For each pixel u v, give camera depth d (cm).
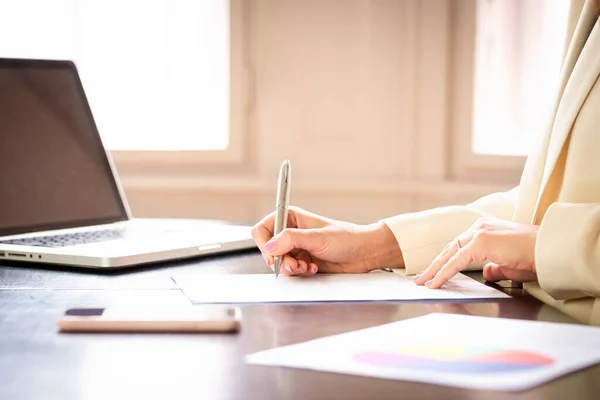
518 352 87
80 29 320
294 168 307
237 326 100
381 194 302
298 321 105
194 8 316
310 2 302
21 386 79
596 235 118
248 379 80
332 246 142
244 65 306
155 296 122
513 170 303
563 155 138
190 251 159
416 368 82
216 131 319
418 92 301
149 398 75
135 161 315
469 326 99
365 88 302
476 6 301
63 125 191
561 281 118
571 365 83
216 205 309
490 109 311
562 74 144
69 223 186
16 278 139
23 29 320
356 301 118
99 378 81
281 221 143
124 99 321
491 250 125
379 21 300
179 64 319
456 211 152
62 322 99
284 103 306
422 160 303
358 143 304
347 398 74
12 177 177
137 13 318
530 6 310
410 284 133
